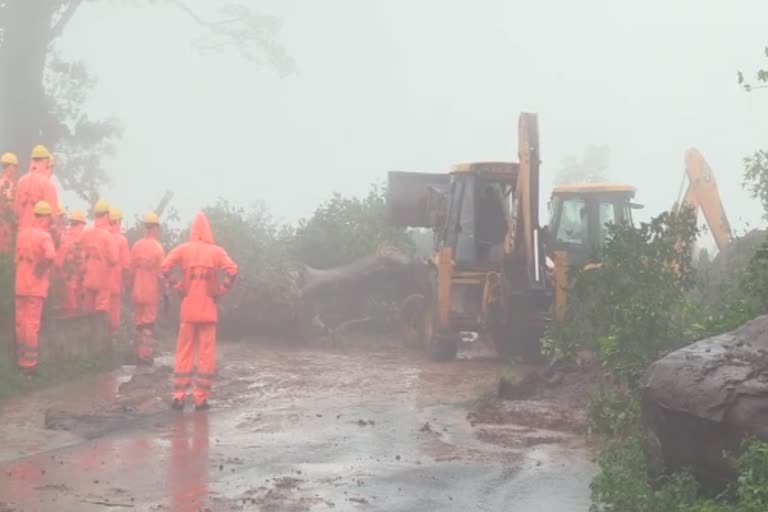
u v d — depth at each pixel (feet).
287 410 50.34
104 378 59.88
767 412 28.66
